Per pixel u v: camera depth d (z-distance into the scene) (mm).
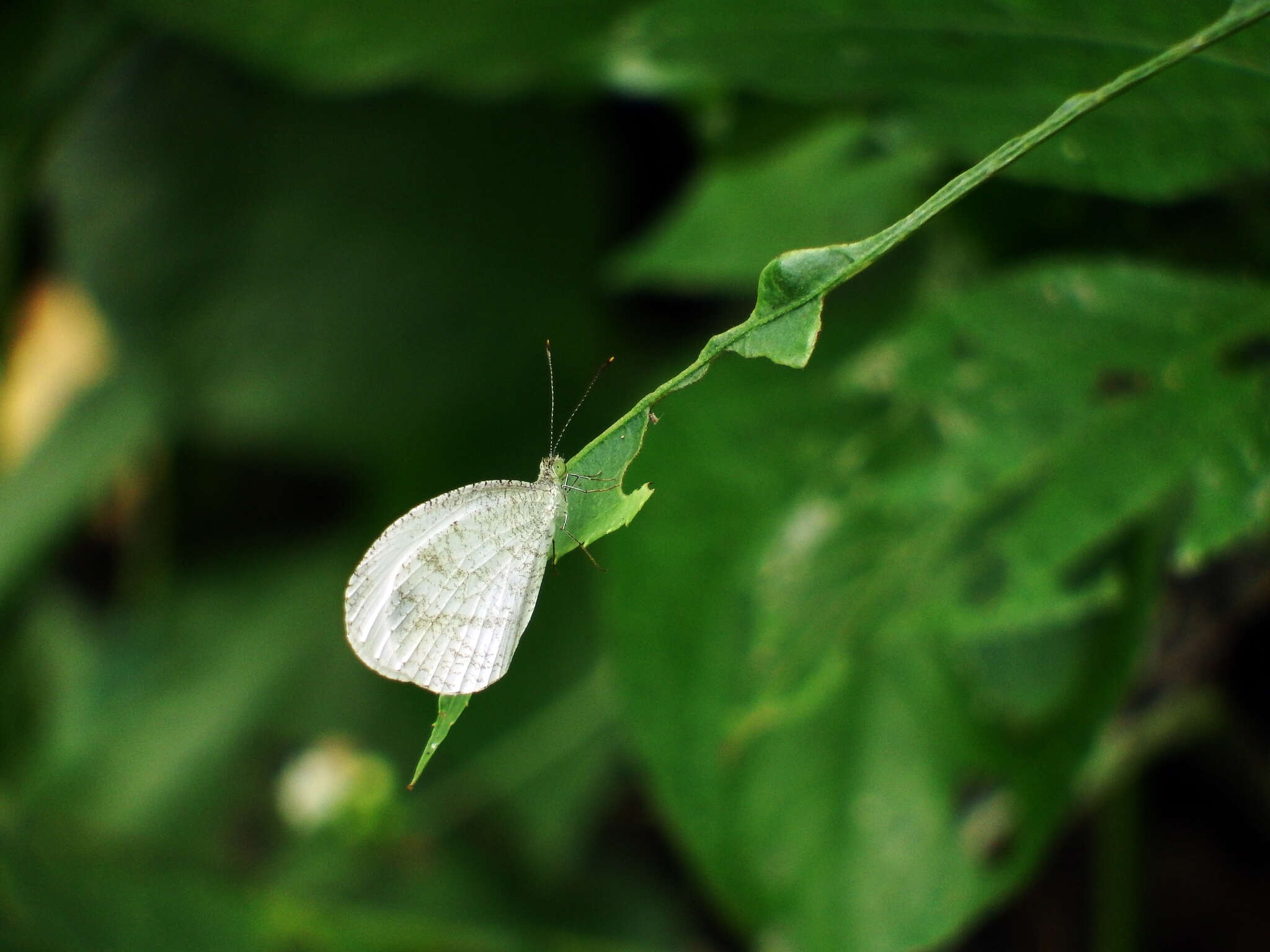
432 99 468
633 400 467
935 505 383
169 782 465
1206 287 374
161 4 422
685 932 454
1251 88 358
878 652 402
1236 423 369
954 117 375
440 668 390
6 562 460
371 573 384
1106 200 397
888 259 418
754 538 396
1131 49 360
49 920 439
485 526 388
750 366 400
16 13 445
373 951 448
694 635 400
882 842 399
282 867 458
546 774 456
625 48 377
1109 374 374
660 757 402
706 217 420
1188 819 449
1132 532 383
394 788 459
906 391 380
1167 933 446
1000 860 394
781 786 402
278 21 417
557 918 453
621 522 353
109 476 465
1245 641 427
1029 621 381
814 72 376
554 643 460
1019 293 377
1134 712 419
